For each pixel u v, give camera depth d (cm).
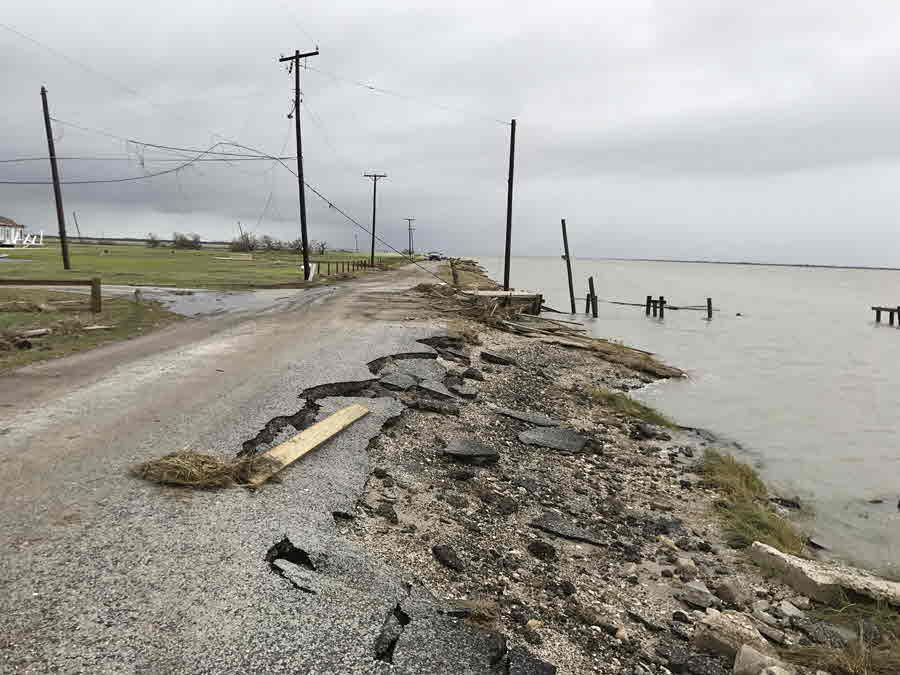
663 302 3838
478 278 5462
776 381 1844
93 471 527
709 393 1595
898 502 864
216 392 817
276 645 337
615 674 402
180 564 398
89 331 1310
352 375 987
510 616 446
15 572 369
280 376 933
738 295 7212
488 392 1138
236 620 351
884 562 666
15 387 803
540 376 1420
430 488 661
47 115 3052
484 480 725
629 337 2795
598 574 552
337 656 338
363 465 661
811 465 1034
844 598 544
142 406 733
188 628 338
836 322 4100
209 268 4066
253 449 634
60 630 322
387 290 2877
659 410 1356
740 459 1041
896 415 1420
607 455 926
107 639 320
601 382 1542
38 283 1546
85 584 364
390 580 443
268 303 2050
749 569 604
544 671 377
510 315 2445
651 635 462
